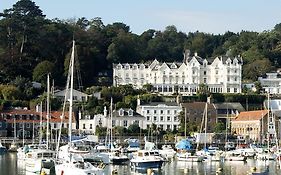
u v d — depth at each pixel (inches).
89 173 3705.7
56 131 7504.9
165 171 4766.2
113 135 7849.4
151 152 4881.9
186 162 5669.3
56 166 3897.6
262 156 6048.2
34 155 4559.5
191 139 7342.5
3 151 6678.2
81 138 6210.6
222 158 5920.3
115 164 5241.1
